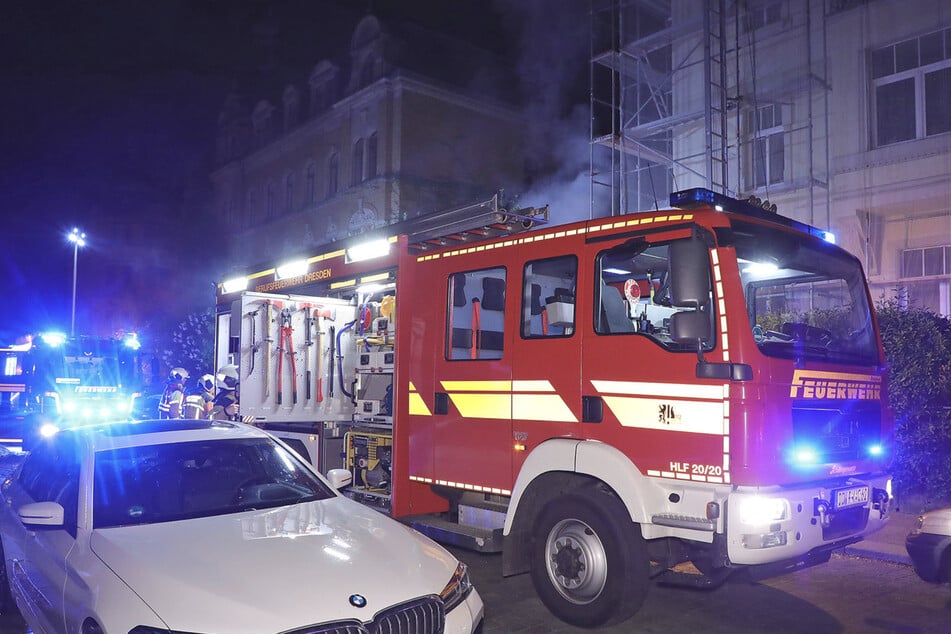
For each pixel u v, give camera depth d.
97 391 19.94
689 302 4.70
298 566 3.71
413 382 6.94
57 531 4.42
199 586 3.49
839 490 5.04
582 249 5.58
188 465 4.98
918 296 13.05
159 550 3.87
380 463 7.74
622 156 16.53
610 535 5.02
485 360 6.22
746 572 4.93
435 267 6.85
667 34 15.95
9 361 20.61
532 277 6.02
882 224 13.66
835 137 14.20
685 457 4.83
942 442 8.39
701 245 4.76
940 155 12.75
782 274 5.76
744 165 15.34
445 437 6.55
